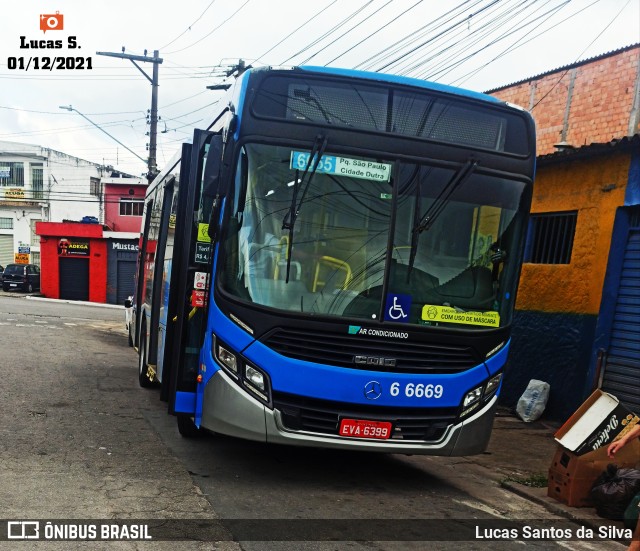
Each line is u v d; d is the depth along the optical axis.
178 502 4.61
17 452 5.59
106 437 6.41
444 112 5.46
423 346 5.12
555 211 9.55
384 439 4.99
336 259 5.10
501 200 5.51
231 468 5.65
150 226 10.55
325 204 5.13
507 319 5.50
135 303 12.09
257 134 5.08
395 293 5.12
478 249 5.42
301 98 5.21
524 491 5.79
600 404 5.47
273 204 5.09
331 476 5.73
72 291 36.31
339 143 5.17
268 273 5.02
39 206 43.38
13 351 12.45
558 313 9.25
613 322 8.33
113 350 14.78
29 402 7.81
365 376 4.95
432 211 5.27
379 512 4.83
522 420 9.19
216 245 5.17
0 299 31.61
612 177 8.48
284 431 4.88
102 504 4.43
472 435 5.27
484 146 5.54
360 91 5.32
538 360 9.57
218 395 4.98
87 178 44.19
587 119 13.89
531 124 5.72
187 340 5.50
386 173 5.23
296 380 4.88
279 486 5.24
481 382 5.32
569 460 5.39
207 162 5.04
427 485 5.83
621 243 8.32
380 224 5.18
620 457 5.39
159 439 6.51
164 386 6.23
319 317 4.94
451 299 5.27
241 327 4.94
